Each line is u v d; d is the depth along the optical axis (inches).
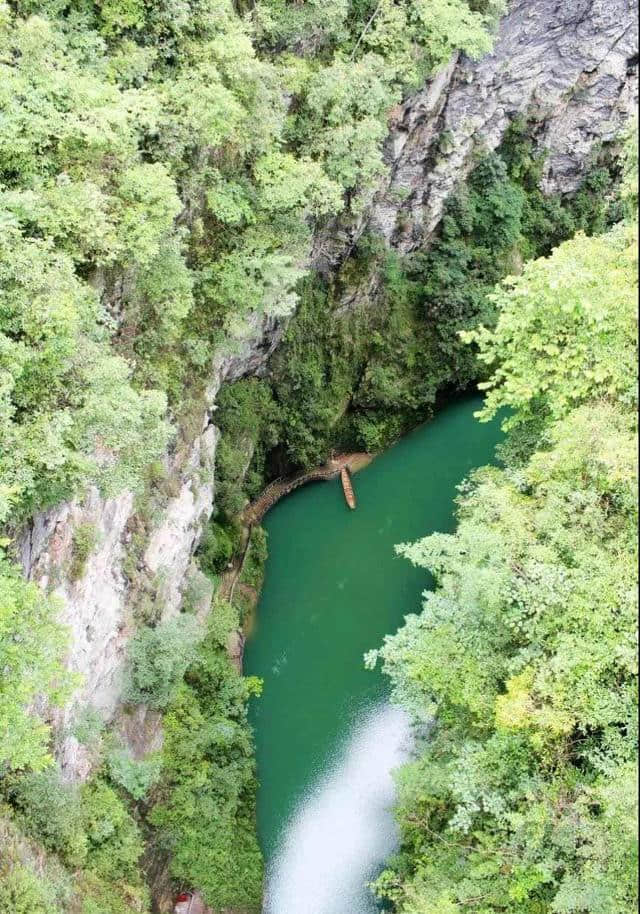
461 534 689.0
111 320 684.7
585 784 569.9
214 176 856.3
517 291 711.1
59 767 687.1
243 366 1221.7
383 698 1072.8
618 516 631.8
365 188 1110.4
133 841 746.2
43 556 652.7
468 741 662.5
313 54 1013.2
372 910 862.5
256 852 893.2
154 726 870.4
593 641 571.2
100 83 693.9
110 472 643.5
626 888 495.8
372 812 951.6
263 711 1072.8
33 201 593.3
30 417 573.3
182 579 984.3
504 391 753.6
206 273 922.1
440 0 1000.9
